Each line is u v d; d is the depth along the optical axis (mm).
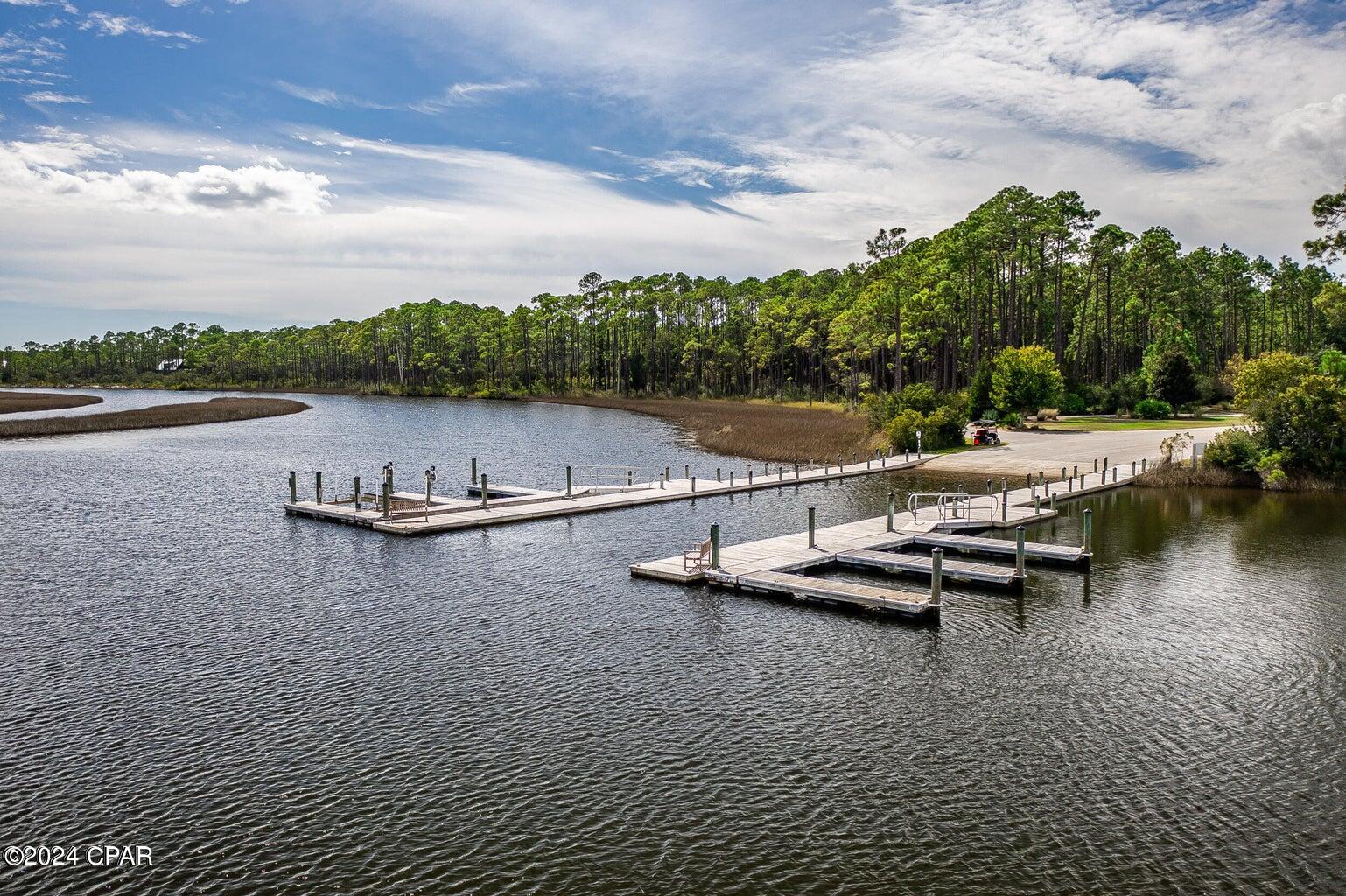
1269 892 10711
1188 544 30062
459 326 174375
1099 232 89562
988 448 56938
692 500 39906
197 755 14273
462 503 37312
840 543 28938
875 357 103938
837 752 14367
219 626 20922
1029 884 10891
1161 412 74625
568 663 18406
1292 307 115125
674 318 157875
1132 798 12938
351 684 17234
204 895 10672
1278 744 14672
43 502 39188
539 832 12023
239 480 47094
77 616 21703
